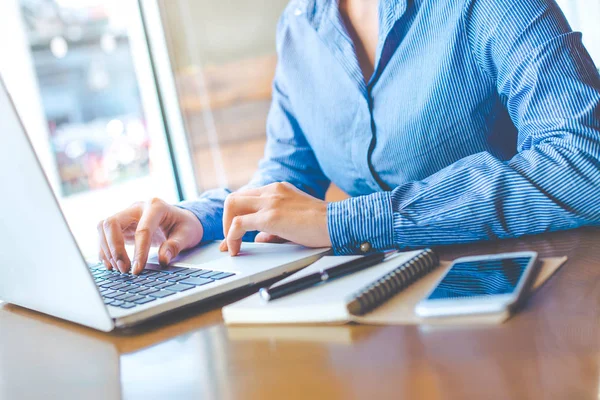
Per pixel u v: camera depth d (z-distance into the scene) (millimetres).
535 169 809
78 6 5230
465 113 1076
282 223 835
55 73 5289
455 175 835
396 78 1115
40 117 4703
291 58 1264
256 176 1371
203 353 566
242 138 2906
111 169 5426
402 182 1178
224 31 2826
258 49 2844
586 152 793
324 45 1200
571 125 827
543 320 497
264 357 528
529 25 924
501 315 507
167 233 978
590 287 558
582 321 482
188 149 2924
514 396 384
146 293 734
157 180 2957
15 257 719
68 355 638
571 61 887
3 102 563
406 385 426
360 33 1212
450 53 1044
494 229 809
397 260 694
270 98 2887
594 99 843
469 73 1051
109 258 935
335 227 823
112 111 5516
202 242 1022
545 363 420
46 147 4684
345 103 1190
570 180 789
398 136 1130
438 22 1053
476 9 1005
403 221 815
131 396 498
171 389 496
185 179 2945
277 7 2807
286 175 1340
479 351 459
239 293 748
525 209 799
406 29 1089
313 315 579
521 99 935
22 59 4836
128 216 979
